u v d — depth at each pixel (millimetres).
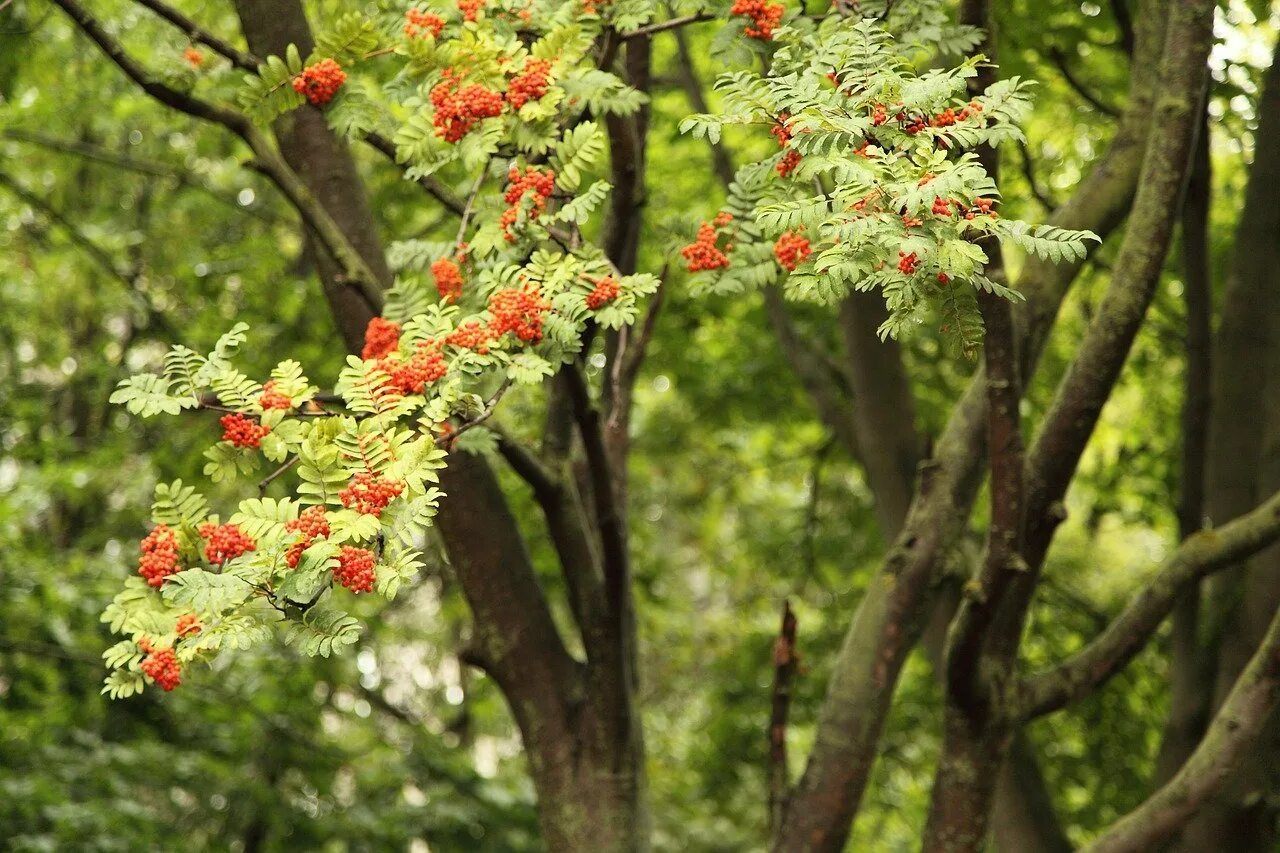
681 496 14844
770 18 4625
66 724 11078
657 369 11812
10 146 12047
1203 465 7086
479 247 4461
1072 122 9758
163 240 12891
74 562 11391
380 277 5949
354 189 6055
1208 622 6820
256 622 3439
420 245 4867
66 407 14945
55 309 13828
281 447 3875
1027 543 5266
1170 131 5105
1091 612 10680
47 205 11359
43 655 10594
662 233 4902
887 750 11648
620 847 5707
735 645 14086
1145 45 6227
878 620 5828
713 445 13734
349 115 4770
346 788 13508
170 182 12742
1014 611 5328
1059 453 5207
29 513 11305
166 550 3580
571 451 6480
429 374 3957
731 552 15555
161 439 12422
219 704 11406
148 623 3529
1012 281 5875
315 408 3959
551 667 5875
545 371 3992
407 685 15773
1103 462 11375
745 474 14133
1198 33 5082
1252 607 6711
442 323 4105
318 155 6023
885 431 7836
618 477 6391
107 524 13398
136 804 10664
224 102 5594
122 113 10930
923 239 3049
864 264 3160
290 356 10898
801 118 3348
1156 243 5145
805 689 11891
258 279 11680
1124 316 5148
